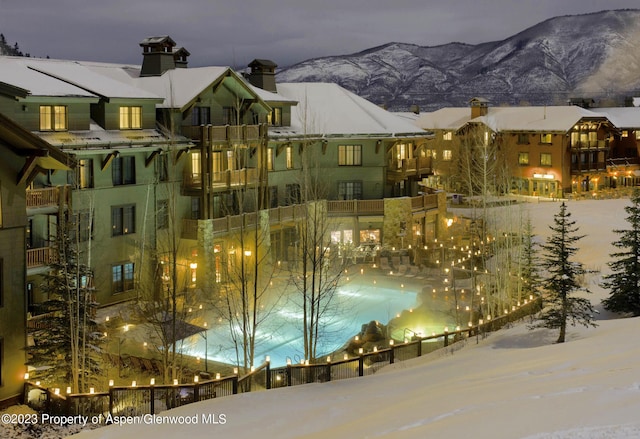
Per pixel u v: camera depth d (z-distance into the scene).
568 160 77.81
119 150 33.16
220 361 26.59
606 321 26.27
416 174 51.19
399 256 45.69
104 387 22.56
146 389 19.27
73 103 31.80
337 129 48.34
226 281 32.78
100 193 33.06
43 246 29.88
